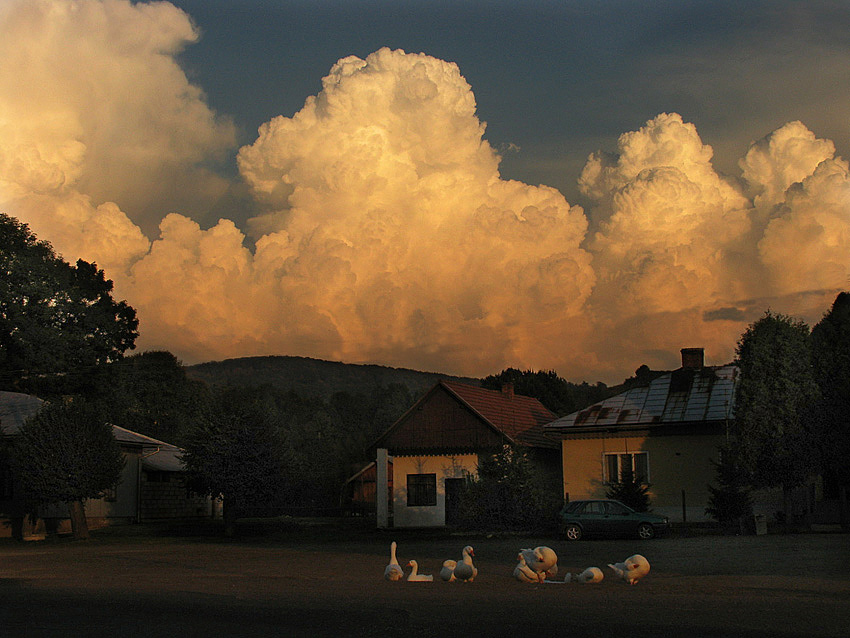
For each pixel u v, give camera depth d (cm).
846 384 3397
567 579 1736
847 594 1470
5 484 4166
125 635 1145
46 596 1614
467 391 4816
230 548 3169
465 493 3728
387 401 15162
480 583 1775
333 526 4700
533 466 3769
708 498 3722
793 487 3319
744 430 3269
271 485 4041
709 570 1905
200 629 1189
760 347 3275
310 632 1154
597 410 4112
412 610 1354
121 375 7206
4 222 6656
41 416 3703
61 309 6406
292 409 16162
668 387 4084
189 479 4222
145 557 2744
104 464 3731
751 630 1104
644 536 3100
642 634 1088
